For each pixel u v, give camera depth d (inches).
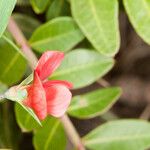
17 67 8.2
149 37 7.9
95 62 8.3
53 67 5.8
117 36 7.8
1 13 6.4
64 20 8.1
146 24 7.9
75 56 8.2
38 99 5.7
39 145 8.1
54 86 5.9
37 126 7.9
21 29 9.1
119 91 8.4
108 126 8.2
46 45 8.2
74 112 8.3
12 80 8.2
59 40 8.2
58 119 8.2
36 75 5.7
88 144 8.2
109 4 7.9
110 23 7.8
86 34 7.9
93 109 8.3
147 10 7.9
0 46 8.1
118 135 8.2
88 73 8.2
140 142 8.2
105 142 8.2
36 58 8.3
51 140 8.2
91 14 7.9
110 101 8.3
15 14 9.1
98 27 7.9
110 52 7.8
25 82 6.0
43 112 5.7
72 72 8.2
